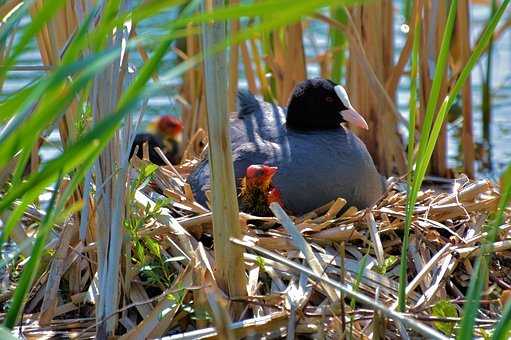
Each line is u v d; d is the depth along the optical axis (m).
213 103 5.69
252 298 6.28
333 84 8.72
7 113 4.41
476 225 7.57
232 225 6.07
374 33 10.43
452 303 6.61
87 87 6.21
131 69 6.82
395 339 6.17
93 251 6.94
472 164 10.89
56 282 6.79
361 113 10.75
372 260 7.04
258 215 7.68
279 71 10.92
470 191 7.97
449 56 10.88
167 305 6.30
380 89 9.99
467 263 7.13
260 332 6.09
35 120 3.87
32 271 4.94
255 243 6.93
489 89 12.85
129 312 6.72
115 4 4.54
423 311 6.38
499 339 4.77
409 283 6.85
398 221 7.44
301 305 6.22
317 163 7.97
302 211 8.07
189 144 9.81
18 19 5.15
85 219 6.62
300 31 10.69
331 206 7.79
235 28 10.17
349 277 6.71
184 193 8.08
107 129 3.87
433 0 10.31
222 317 5.27
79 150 3.88
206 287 5.90
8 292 7.06
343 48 11.14
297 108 8.65
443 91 10.31
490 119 13.00
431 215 7.68
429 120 5.66
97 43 4.51
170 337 5.96
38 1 7.18
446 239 7.35
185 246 6.86
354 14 10.48
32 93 4.02
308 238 7.21
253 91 11.30
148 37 4.24
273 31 10.88
